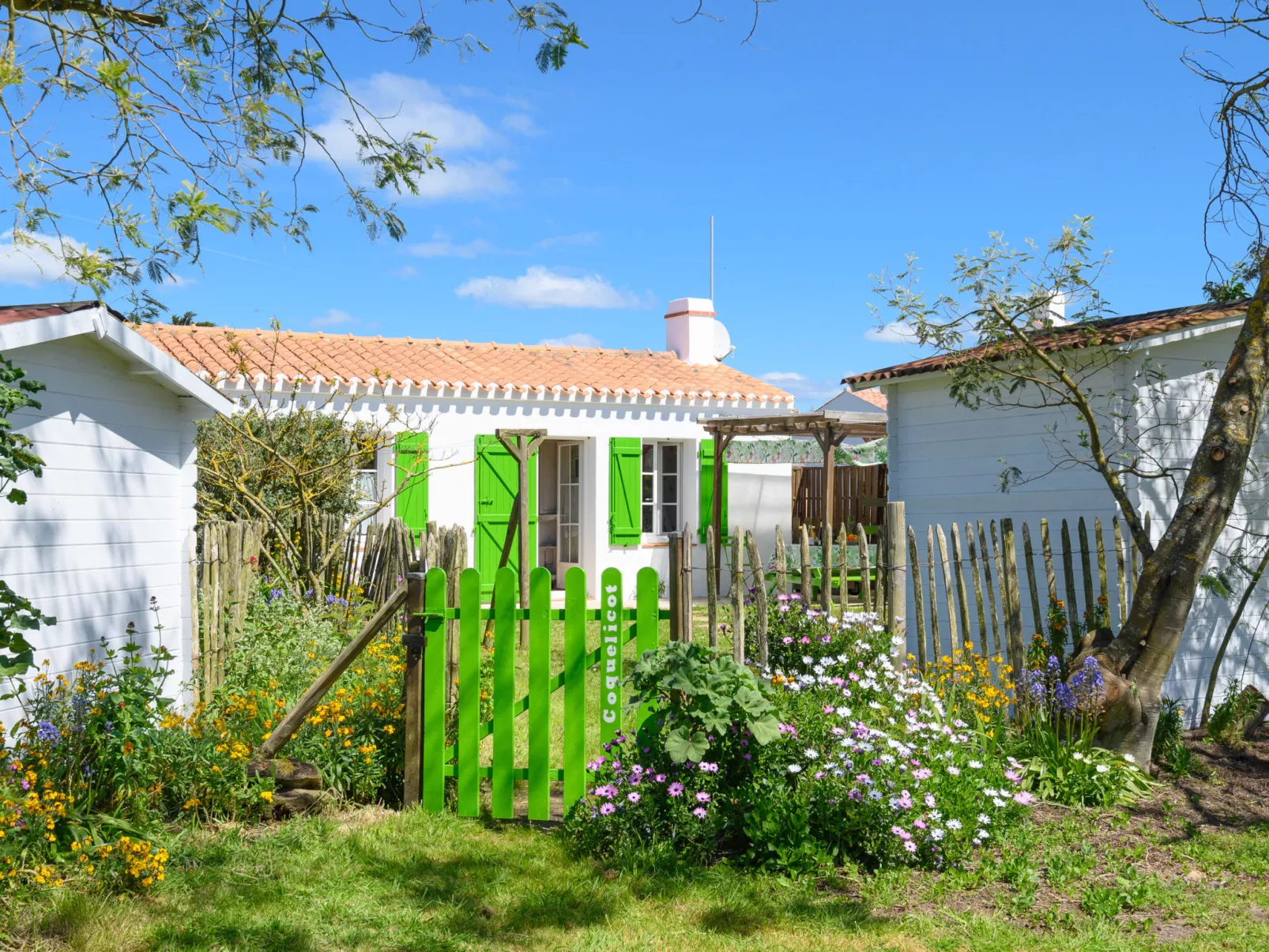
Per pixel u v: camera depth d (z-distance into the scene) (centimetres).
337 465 1157
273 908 450
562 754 718
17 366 579
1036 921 454
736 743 543
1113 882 499
